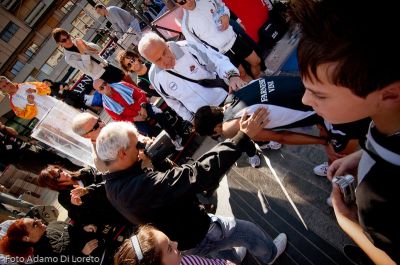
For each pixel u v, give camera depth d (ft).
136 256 4.18
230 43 10.98
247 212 9.86
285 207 8.71
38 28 53.62
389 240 1.92
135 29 19.07
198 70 9.50
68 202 9.91
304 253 7.45
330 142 6.25
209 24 10.39
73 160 17.33
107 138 5.49
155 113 12.78
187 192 5.20
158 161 6.78
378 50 1.45
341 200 3.03
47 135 11.40
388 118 1.76
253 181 10.45
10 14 51.80
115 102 12.16
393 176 1.80
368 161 2.03
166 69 9.32
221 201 11.28
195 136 14.08
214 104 9.72
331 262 6.84
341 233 7.02
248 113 6.46
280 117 6.30
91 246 9.70
